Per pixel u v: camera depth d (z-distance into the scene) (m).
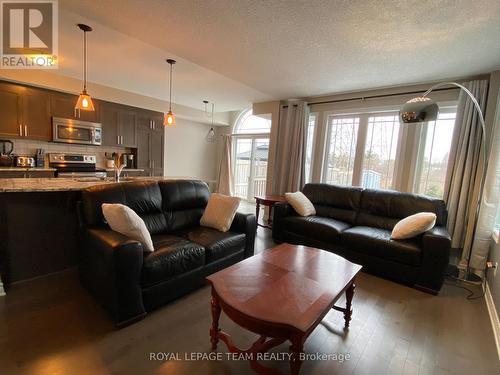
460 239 2.92
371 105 3.76
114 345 1.54
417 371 1.48
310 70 3.07
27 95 3.90
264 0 1.78
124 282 1.66
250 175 6.69
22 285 2.13
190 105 5.83
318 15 1.92
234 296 1.39
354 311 2.06
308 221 3.26
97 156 4.99
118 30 2.33
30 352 1.45
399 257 2.53
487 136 2.77
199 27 2.20
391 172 3.69
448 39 2.15
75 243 2.48
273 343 1.42
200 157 7.05
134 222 1.87
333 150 4.28
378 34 2.14
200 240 2.35
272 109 4.83
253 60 2.86
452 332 1.84
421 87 3.34
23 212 2.15
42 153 4.30
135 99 4.95
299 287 1.51
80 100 2.62
